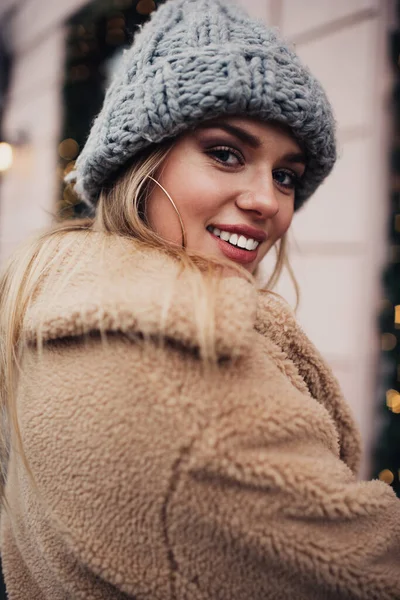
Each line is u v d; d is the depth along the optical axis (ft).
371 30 4.84
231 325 1.45
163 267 1.73
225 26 2.16
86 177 2.45
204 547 1.48
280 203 2.46
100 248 1.90
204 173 2.17
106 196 2.43
